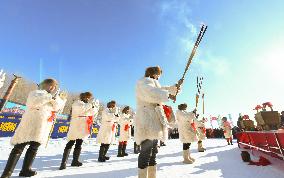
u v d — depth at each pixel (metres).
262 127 5.79
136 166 4.95
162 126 2.93
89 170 4.38
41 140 3.71
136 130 2.90
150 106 2.96
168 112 3.09
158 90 2.84
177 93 3.21
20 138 3.50
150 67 3.23
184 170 4.44
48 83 3.93
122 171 4.31
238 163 5.11
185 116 5.61
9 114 12.29
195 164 5.20
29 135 3.55
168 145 11.83
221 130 23.03
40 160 5.57
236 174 3.92
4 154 6.21
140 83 2.99
